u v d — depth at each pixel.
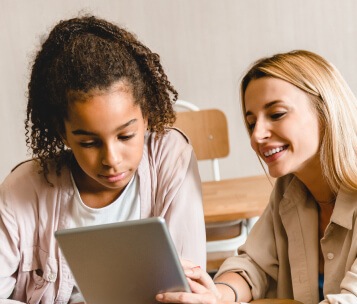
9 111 3.16
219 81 3.08
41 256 1.11
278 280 1.20
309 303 1.13
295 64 1.05
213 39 3.04
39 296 1.11
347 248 1.06
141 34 3.05
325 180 1.10
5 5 3.06
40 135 1.09
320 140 1.06
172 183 1.12
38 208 1.10
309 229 1.15
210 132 2.20
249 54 3.05
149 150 1.15
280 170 1.05
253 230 1.26
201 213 1.14
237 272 1.20
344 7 2.97
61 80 0.95
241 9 3.01
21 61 3.11
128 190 1.13
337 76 1.07
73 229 0.77
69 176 1.11
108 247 0.79
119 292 0.86
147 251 0.79
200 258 1.13
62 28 1.03
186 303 0.84
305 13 2.99
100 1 3.03
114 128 0.93
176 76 3.09
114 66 0.95
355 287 0.96
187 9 3.02
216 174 2.20
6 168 3.22
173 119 1.15
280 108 1.03
